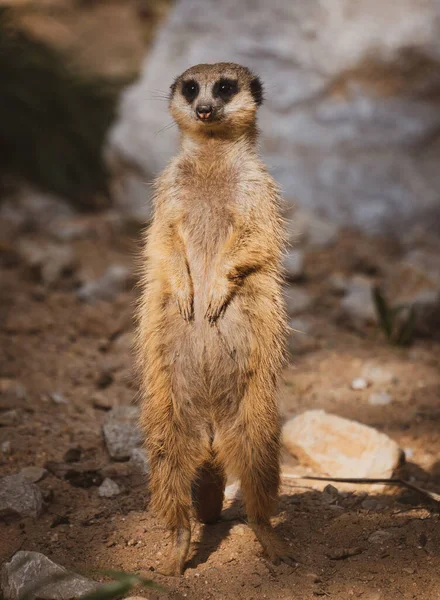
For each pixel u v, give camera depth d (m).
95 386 5.44
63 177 9.63
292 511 3.97
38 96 9.89
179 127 3.96
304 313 6.92
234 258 3.57
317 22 8.42
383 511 3.95
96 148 9.86
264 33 8.58
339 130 8.45
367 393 5.48
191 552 3.62
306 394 5.47
